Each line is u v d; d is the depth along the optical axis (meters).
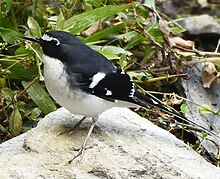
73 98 8.21
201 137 10.62
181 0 15.94
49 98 10.41
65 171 8.02
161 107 8.84
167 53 11.65
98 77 8.27
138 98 8.59
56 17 11.48
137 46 12.23
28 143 8.51
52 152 8.33
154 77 11.75
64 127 8.86
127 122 9.25
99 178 8.01
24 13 11.92
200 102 11.46
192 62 11.71
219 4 16.12
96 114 8.44
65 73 8.15
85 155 8.25
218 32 13.49
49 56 8.27
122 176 8.02
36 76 10.91
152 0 11.92
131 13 12.40
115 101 8.44
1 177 7.88
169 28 11.90
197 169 8.38
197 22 13.64
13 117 10.06
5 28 10.80
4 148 8.95
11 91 10.51
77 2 11.71
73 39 8.42
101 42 11.60
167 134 9.11
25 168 8.05
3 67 10.98
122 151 8.41
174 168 8.26
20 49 10.68
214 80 11.89
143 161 8.27
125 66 11.38
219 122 11.04
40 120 9.65
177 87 11.63
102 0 12.09
